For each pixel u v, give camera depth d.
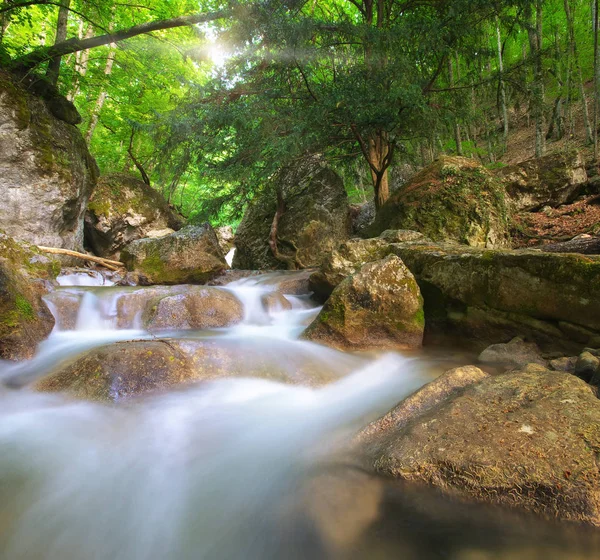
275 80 10.54
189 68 14.88
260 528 1.85
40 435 2.71
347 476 2.05
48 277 6.14
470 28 9.20
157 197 13.11
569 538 1.54
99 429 2.77
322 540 1.70
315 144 10.98
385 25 11.40
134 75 13.47
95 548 1.82
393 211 9.80
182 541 1.84
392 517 1.76
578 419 1.96
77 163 10.16
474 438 1.96
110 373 3.20
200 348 3.73
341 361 4.18
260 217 14.00
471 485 1.75
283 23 8.48
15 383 3.54
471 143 13.12
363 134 10.92
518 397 2.25
